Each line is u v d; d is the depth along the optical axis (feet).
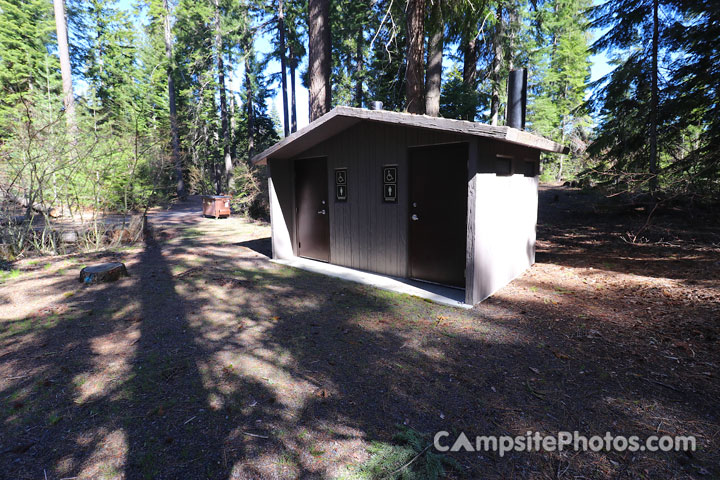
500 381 9.89
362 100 65.67
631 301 16.26
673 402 8.83
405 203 20.10
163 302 16.51
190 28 84.69
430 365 10.82
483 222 16.22
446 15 27.68
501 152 17.67
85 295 17.43
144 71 82.74
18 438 7.59
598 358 11.11
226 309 15.71
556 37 85.30
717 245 26.73
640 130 37.83
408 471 6.57
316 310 15.70
